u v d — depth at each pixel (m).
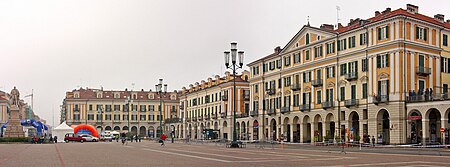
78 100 144.50
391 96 54.62
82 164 23.98
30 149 45.84
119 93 149.00
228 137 97.81
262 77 83.12
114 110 146.88
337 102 63.34
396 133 53.91
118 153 36.78
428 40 57.28
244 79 100.25
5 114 135.50
